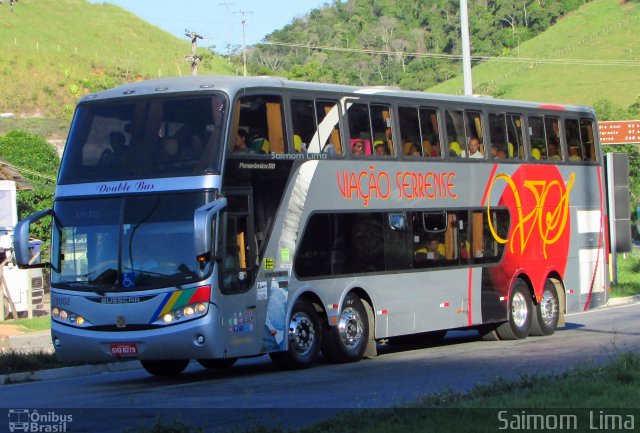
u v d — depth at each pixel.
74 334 15.91
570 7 171.88
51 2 155.25
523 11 170.38
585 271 24.95
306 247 17.44
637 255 54.81
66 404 13.86
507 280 22.31
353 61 147.88
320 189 17.80
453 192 20.97
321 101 18.09
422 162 20.22
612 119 88.44
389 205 19.33
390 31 161.62
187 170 15.74
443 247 20.61
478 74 148.38
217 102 16.06
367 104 19.14
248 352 16.03
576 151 25.00
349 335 18.36
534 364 16.56
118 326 15.62
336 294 18.02
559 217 24.12
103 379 18.06
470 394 11.77
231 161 15.98
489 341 22.67
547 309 23.67
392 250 19.31
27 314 32.91
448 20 162.88
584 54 150.50
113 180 16.11
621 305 33.06
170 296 15.36
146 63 141.12
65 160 16.66
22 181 39.62
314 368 17.44
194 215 14.95
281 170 17.00
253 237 16.28
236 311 15.82
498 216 22.17
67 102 103.19
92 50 140.12
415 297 19.81
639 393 11.36
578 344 20.14
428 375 15.65
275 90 17.14
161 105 16.27
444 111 20.98
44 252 46.09
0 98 100.31
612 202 29.22
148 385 16.36
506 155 22.62
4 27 135.38
